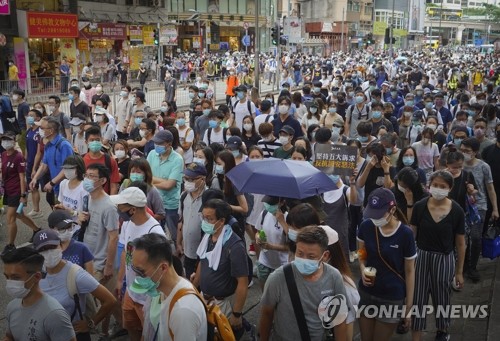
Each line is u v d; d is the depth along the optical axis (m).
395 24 104.19
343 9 82.56
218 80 35.44
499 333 5.62
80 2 32.91
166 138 7.14
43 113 10.73
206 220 4.75
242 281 4.69
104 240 5.52
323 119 12.08
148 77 36.94
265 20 62.28
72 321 4.30
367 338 4.86
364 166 7.14
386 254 4.62
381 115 10.71
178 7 53.00
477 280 7.21
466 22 139.75
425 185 7.23
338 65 44.25
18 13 27.84
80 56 32.66
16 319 3.71
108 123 10.34
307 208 4.30
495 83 28.14
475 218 6.74
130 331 4.87
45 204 10.74
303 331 3.72
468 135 8.58
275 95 32.03
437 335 5.59
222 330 3.65
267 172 5.54
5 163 7.96
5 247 8.16
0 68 28.17
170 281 3.45
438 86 29.80
